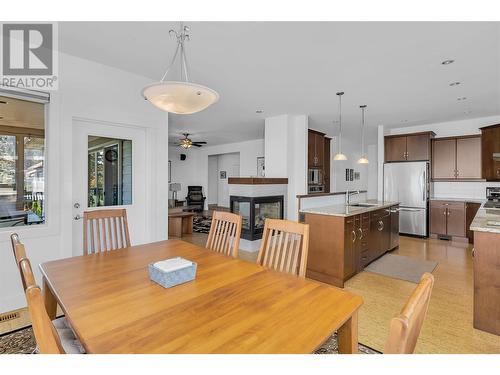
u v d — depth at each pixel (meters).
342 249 3.12
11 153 2.52
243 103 4.39
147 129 3.44
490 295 2.19
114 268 1.70
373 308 2.62
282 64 2.92
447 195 5.80
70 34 2.35
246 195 4.71
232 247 2.13
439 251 4.58
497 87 3.61
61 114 2.70
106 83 3.00
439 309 2.58
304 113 5.04
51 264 1.77
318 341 0.97
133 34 2.33
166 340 0.97
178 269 1.46
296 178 5.27
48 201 2.64
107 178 3.16
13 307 2.45
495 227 2.23
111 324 1.07
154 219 3.48
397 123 5.86
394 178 5.85
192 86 1.43
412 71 3.10
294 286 1.44
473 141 5.32
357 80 3.38
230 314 1.15
